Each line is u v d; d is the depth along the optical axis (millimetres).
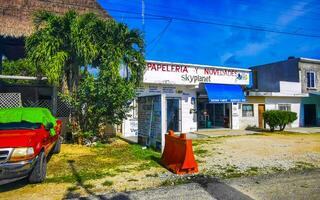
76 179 7074
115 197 5688
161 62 17594
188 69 18625
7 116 7922
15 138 6324
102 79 12062
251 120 22078
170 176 7363
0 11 14492
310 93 24891
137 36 13562
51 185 6574
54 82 11328
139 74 13750
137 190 6156
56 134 9625
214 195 5738
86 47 11594
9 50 17484
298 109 25203
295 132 19484
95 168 8250
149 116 12016
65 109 13992
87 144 12180
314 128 23109
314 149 11734
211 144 13227
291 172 7676
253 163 8883
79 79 13062
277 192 5898
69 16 12023
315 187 6242
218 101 19188
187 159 7676
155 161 9250
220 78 19938
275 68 28672
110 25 12836
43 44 11414
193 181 6867
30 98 14078
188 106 19203
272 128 19969
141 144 12734
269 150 11469
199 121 21016
